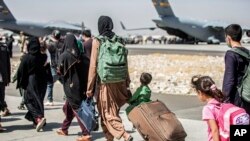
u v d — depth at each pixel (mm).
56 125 9234
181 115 10453
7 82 8938
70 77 7383
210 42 75250
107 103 6754
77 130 8719
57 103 12453
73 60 7297
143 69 25297
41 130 8688
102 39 6594
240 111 4367
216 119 4430
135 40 94188
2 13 75812
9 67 8961
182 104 12234
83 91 7434
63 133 8234
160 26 79125
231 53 5480
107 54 6520
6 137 8078
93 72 6684
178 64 28219
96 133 8484
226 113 4367
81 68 7402
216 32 75750
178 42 84000
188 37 80375
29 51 8461
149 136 6109
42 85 8648
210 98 4520
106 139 7617
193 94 14609
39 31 76625
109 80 6555
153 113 6152
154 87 16547
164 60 32031
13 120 9781
